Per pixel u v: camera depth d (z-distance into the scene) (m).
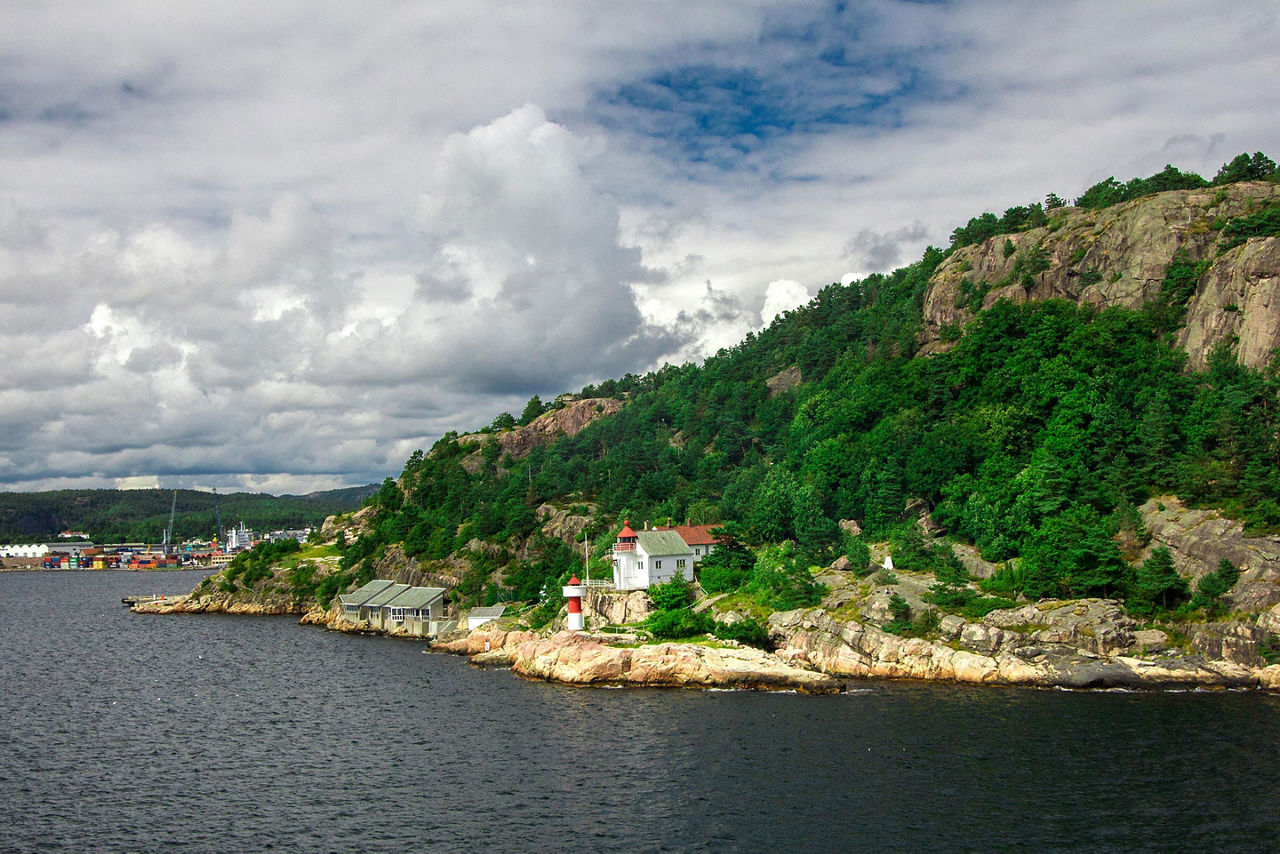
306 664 155.00
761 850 66.81
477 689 127.38
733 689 120.38
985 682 117.44
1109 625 116.94
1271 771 79.56
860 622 128.75
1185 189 187.75
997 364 173.88
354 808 78.12
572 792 80.50
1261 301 148.75
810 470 185.50
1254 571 115.56
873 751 89.12
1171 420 137.75
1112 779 78.88
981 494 148.12
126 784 86.12
